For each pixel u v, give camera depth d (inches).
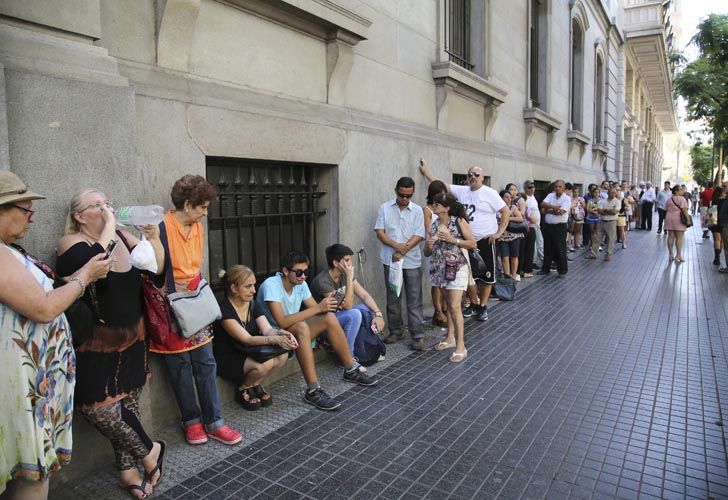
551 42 486.9
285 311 157.8
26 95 96.5
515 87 399.9
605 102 797.2
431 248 198.7
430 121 268.8
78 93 104.2
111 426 99.8
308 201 193.9
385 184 223.5
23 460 77.4
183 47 132.0
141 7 122.7
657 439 130.5
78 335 92.7
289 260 153.4
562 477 113.3
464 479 112.3
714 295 304.7
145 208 105.3
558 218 371.2
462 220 191.8
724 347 206.2
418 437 131.3
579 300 294.4
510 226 323.6
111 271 100.5
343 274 186.1
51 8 101.3
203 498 105.0
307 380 150.5
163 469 115.4
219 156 144.1
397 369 181.8
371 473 114.5
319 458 120.7
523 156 416.5
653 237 661.3
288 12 164.1
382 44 222.4
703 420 141.3
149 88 123.9
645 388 163.9
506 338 219.8
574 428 136.4
